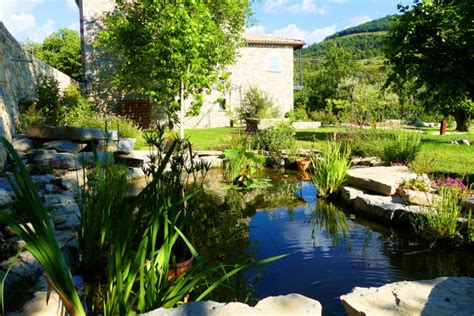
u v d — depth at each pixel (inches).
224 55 584.4
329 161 270.5
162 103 448.8
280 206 243.6
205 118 836.0
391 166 284.4
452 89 260.8
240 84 871.1
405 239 180.1
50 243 66.7
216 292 122.9
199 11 404.5
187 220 130.3
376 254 161.5
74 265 127.1
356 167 309.9
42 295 96.6
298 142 469.7
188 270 92.6
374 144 351.6
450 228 166.7
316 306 78.7
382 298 94.7
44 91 405.1
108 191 130.1
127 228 86.0
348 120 573.9
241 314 75.6
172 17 388.5
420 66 275.4
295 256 158.9
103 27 730.2
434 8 271.4
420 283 102.3
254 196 269.3
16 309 90.8
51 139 296.8
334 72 1262.3
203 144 471.5
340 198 255.8
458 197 190.7
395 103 594.6
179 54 385.4
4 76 302.0
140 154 330.0
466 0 235.1
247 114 818.2
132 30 554.6
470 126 820.6
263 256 158.1
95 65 735.7
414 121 863.7
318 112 1015.0
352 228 197.6
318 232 191.3
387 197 222.4
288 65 909.8
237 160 310.8
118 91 744.3
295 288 130.2
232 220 211.6
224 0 581.0
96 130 299.1
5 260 115.4
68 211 168.9
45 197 188.7
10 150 64.2
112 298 83.0
